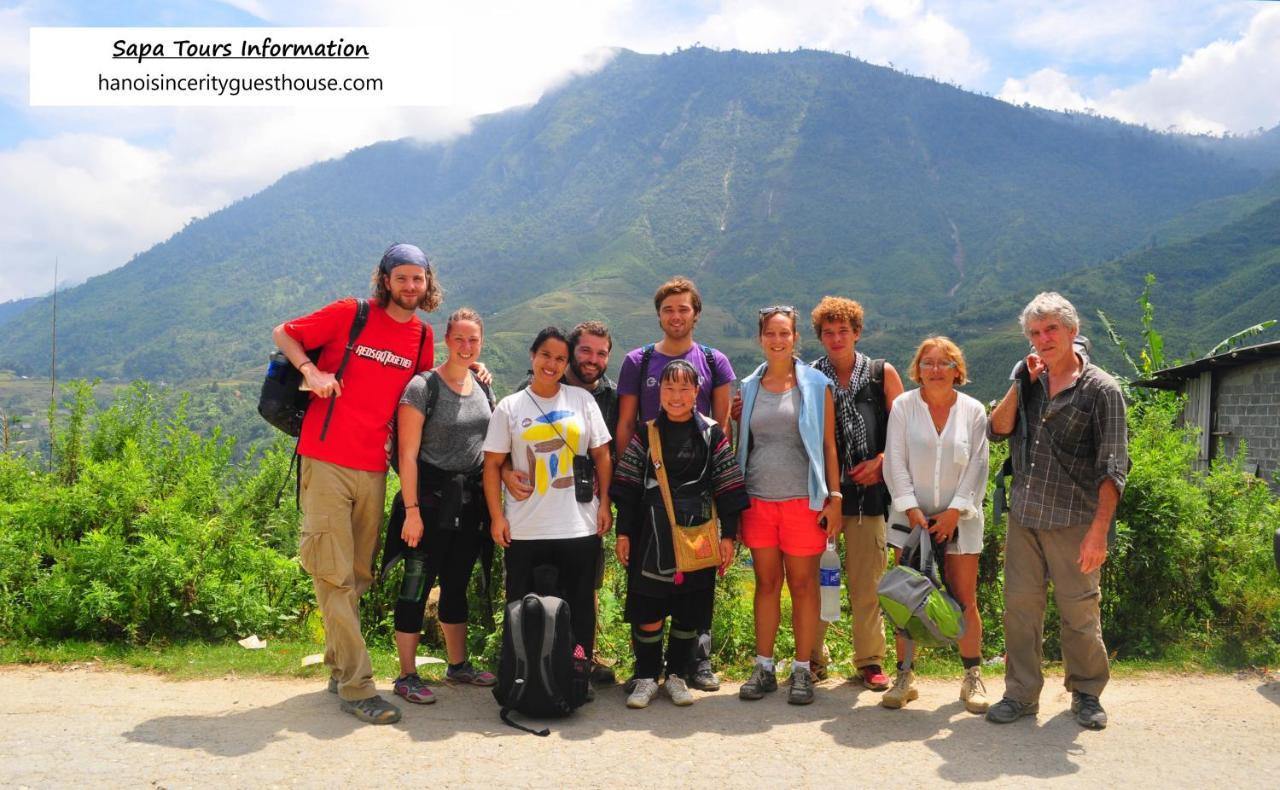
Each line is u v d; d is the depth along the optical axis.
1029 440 4.49
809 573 4.77
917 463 4.72
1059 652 5.83
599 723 4.34
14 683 4.91
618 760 3.78
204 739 3.91
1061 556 4.37
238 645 5.84
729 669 5.49
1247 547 6.09
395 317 4.67
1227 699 4.79
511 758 3.78
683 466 4.73
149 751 3.72
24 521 6.25
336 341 4.53
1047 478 4.38
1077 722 4.35
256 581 6.25
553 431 4.68
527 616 4.33
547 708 4.27
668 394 4.65
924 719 4.43
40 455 7.29
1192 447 6.38
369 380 4.55
